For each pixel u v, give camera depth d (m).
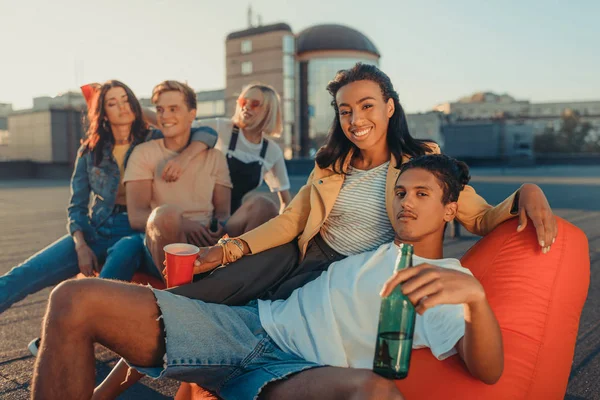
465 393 1.55
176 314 1.67
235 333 1.78
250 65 45.94
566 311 1.84
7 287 3.04
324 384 1.49
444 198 1.83
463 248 6.59
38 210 11.91
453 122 53.59
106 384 2.13
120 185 3.43
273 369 1.66
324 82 47.12
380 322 1.45
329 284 1.86
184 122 3.31
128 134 3.43
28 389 2.70
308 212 2.28
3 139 42.97
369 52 48.44
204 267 2.09
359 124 2.14
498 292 1.84
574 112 67.38
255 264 2.10
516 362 1.66
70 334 1.53
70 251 3.36
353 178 2.23
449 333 1.58
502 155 47.59
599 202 12.84
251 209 3.07
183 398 2.05
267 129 4.03
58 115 35.00
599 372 2.98
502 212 2.02
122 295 1.62
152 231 2.73
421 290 1.32
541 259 1.87
